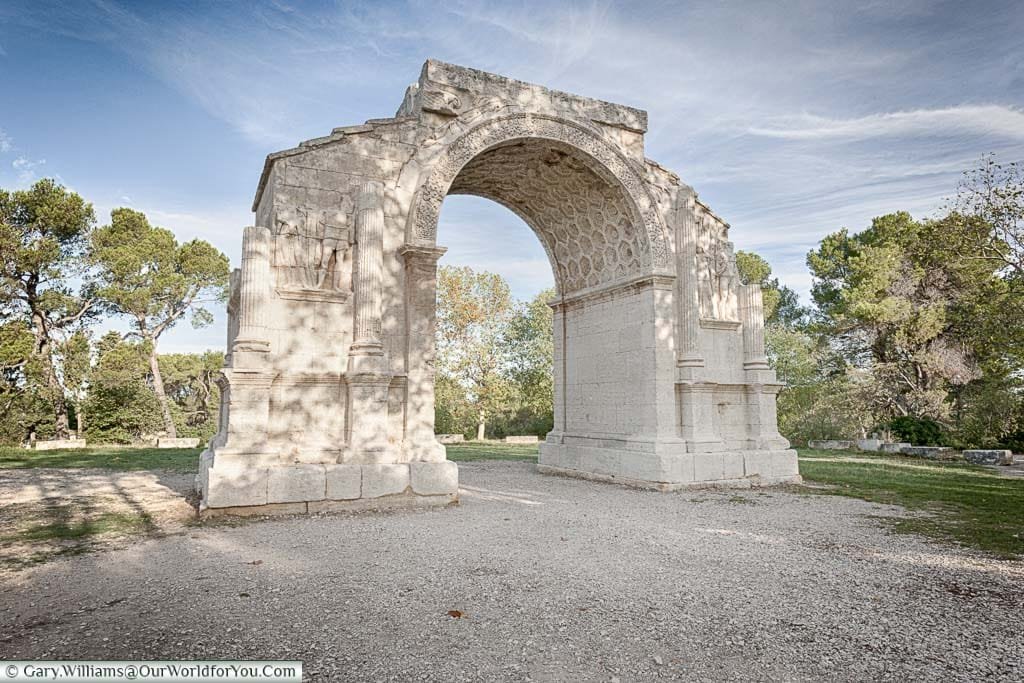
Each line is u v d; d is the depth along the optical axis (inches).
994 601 289.1
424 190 614.9
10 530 437.4
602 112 735.7
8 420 1337.4
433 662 215.2
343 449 540.1
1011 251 1014.4
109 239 1606.8
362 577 321.1
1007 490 676.7
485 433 1968.5
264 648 225.1
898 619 263.6
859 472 865.5
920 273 1472.7
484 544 399.9
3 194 1398.9
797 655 225.0
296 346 554.3
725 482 699.4
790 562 360.2
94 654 219.0
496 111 671.1
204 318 1897.1
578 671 209.9
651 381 715.4
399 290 598.5
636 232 753.6
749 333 778.8
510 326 1884.8
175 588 300.7
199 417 2154.3
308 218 572.1
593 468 775.7
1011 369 1242.0
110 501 560.1
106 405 1561.3
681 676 206.8
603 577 324.5
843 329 1610.5
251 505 492.7
